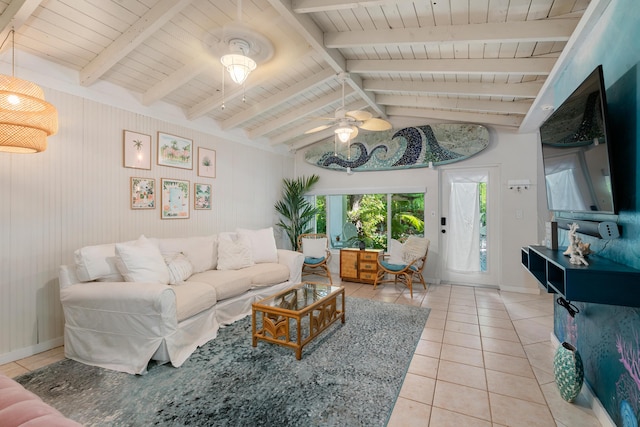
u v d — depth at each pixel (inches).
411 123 212.7
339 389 84.7
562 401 80.0
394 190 218.7
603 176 62.5
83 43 105.9
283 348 109.0
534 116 149.0
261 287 151.3
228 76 136.9
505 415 74.7
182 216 161.8
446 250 207.9
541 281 84.0
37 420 35.7
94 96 124.6
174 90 145.6
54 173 112.8
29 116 83.4
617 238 65.6
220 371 93.7
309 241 216.4
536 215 182.1
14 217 103.3
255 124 200.2
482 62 117.5
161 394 82.2
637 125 58.3
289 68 142.9
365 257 205.9
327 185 243.3
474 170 199.6
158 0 92.7
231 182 193.6
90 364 98.8
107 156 129.2
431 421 72.5
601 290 57.9
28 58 106.3
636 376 57.9
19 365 99.1
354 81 147.5
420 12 95.9
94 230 124.5
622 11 63.6
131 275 107.6
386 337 118.9
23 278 105.3
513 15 91.4
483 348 110.4
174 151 157.5
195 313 110.4
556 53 107.6
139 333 95.0
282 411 75.4
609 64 69.4
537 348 110.3
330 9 91.0
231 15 101.5
